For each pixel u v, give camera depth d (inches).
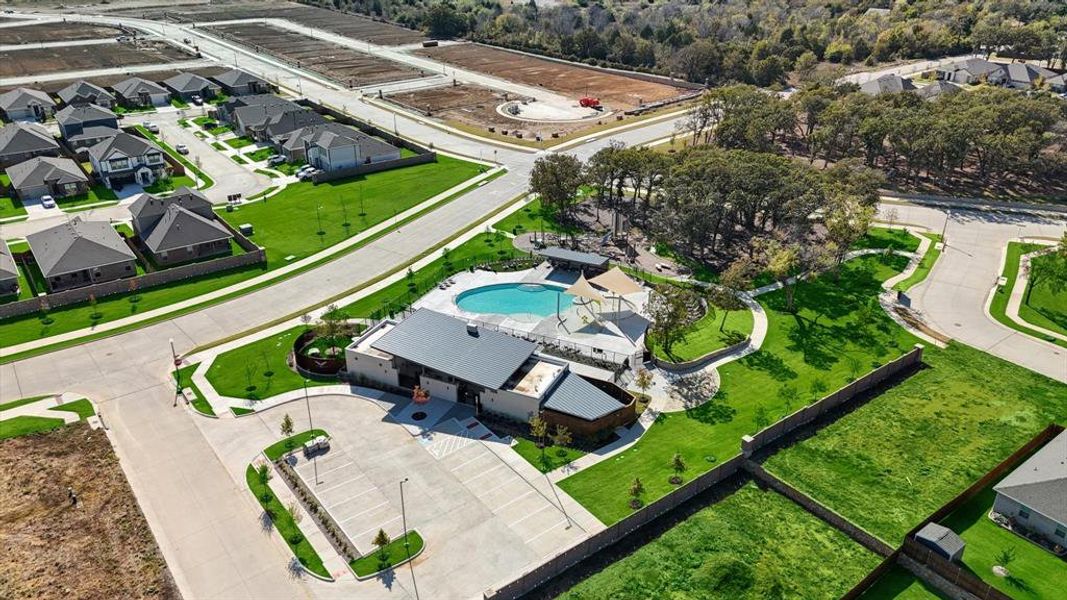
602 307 3646.7
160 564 2130.9
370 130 6530.5
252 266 4087.1
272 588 2055.9
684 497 2394.2
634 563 2139.5
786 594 2039.9
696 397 2947.8
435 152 6131.9
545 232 4557.1
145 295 3747.5
